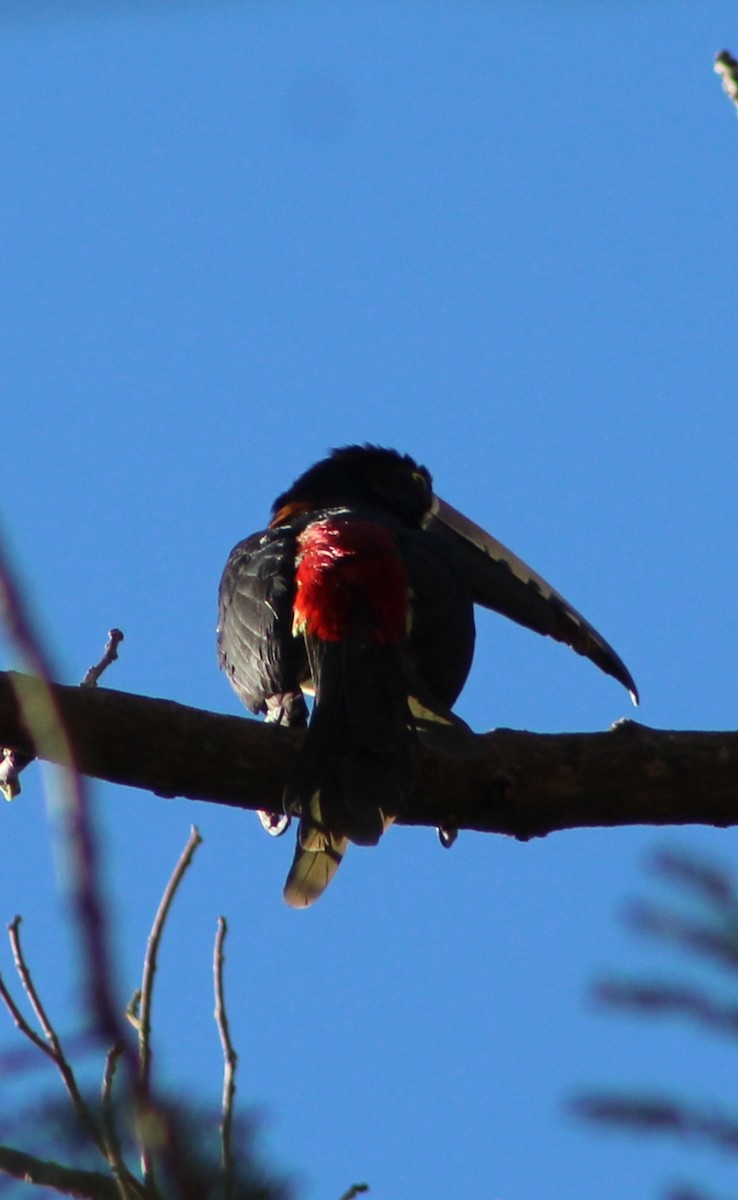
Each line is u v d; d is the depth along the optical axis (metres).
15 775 10.33
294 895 9.80
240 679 12.30
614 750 10.57
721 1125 5.18
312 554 11.76
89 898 2.76
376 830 9.91
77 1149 5.09
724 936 5.41
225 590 12.70
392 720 10.59
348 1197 6.15
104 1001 2.74
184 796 10.22
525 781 10.46
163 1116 3.30
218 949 6.66
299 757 10.25
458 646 12.30
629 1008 5.38
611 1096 5.20
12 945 6.34
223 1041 6.48
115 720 9.84
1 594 2.92
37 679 3.22
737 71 8.77
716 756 10.60
